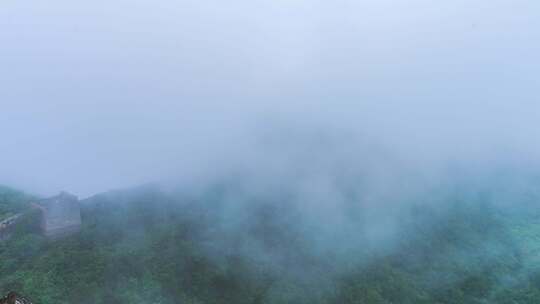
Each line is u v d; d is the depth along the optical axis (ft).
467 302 234.38
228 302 201.16
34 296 166.91
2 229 201.77
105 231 223.10
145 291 191.01
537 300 237.45
